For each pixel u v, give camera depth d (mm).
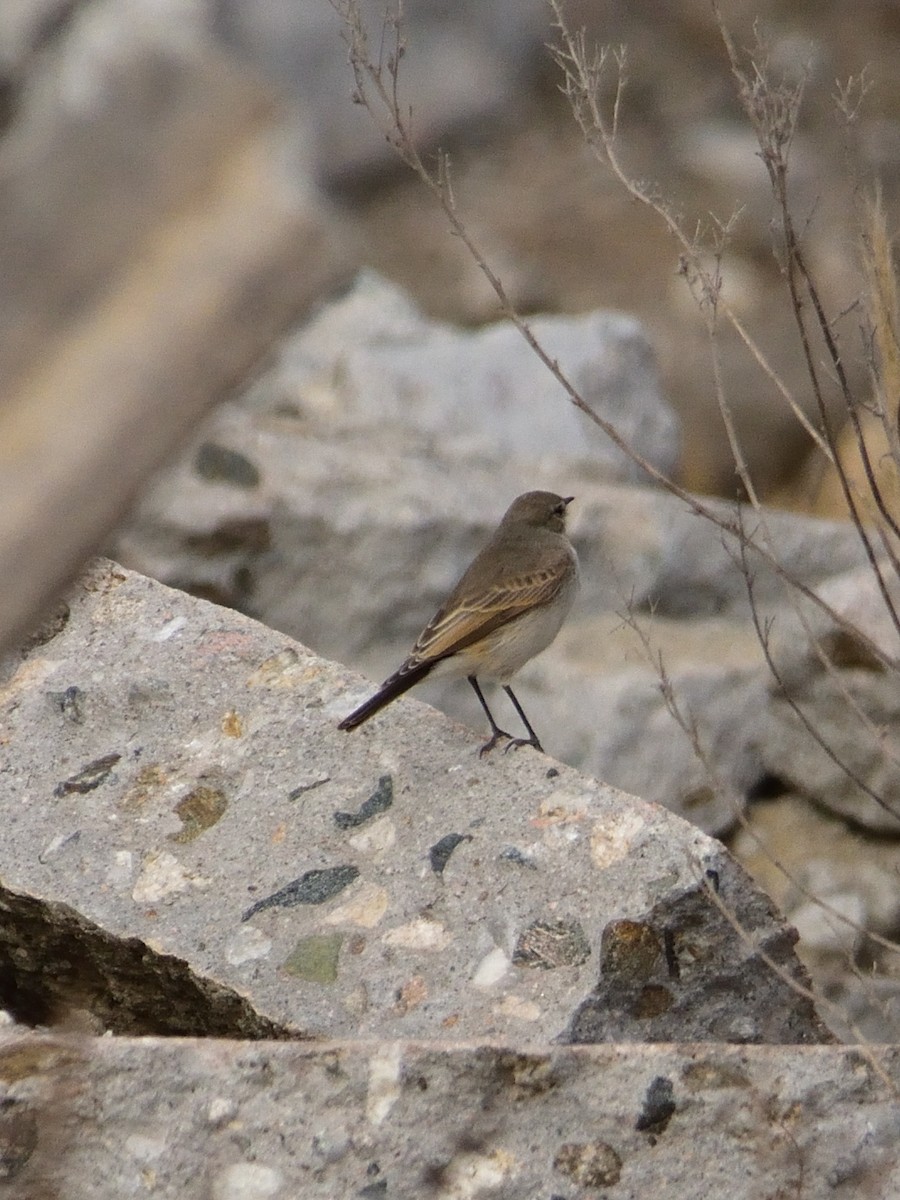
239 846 9734
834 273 27578
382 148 31469
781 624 15703
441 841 9570
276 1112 7203
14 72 3426
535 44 35312
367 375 18703
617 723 14789
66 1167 7027
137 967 9258
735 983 9008
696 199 31688
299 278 2412
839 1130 7445
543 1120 7367
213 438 15875
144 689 10602
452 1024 8625
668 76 35594
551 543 12312
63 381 2355
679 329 27672
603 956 8797
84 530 2379
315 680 10711
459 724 10461
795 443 22984
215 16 30188
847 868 14180
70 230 2350
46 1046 7215
